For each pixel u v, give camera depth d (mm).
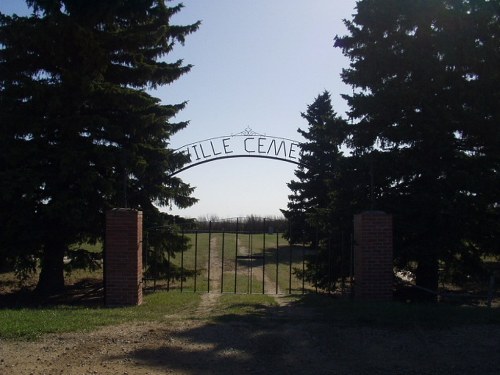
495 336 7680
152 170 15195
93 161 13836
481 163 12945
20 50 13328
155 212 15500
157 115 15320
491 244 13008
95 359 6445
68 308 10461
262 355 6805
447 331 7949
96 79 13930
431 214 12750
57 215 13016
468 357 6766
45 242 14078
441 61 13023
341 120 14258
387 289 10766
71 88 13492
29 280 17094
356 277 11117
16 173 12891
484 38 12820
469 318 8688
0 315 8719
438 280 13938
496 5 12461
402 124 12938
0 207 13258
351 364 6508
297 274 15656
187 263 26781
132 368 6156
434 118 12656
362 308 9617
